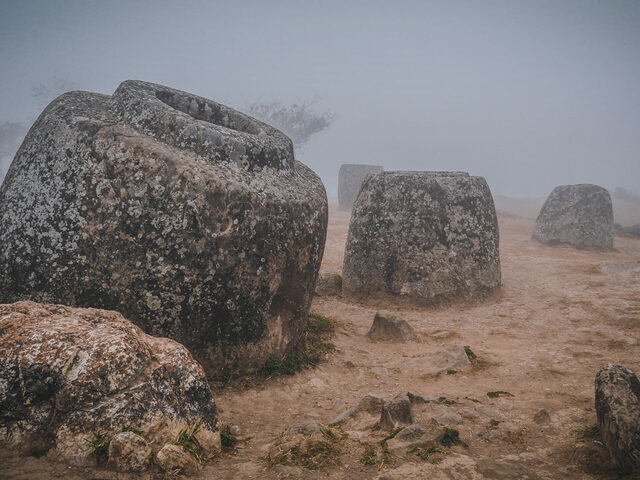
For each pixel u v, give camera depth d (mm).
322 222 4879
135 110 4504
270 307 4703
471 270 7918
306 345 5441
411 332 6379
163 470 2486
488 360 5379
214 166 4191
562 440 3180
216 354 4215
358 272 8117
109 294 3906
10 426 2459
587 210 14125
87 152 4066
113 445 2428
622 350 5523
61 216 3965
